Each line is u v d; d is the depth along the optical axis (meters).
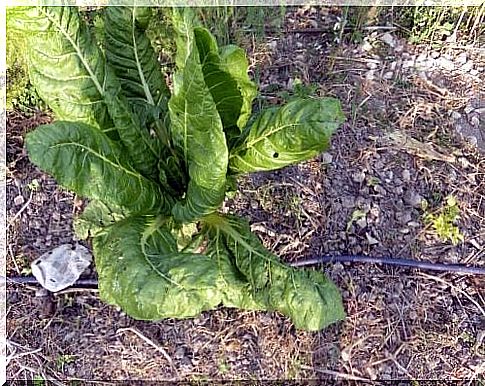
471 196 1.08
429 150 1.10
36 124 1.11
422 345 0.99
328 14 1.21
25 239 1.05
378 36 1.20
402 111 1.13
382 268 1.03
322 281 0.79
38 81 0.71
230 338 0.99
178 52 0.73
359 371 0.98
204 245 0.86
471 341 1.00
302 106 0.64
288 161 0.69
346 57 1.18
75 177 0.63
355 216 1.05
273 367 0.98
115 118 0.70
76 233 0.93
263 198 1.05
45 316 1.00
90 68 0.72
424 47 1.20
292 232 1.04
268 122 0.68
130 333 0.99
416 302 1.02
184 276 0.63
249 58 1.16
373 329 1.00
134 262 0.66
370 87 1.15
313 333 0.99
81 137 0.65
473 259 1.04
